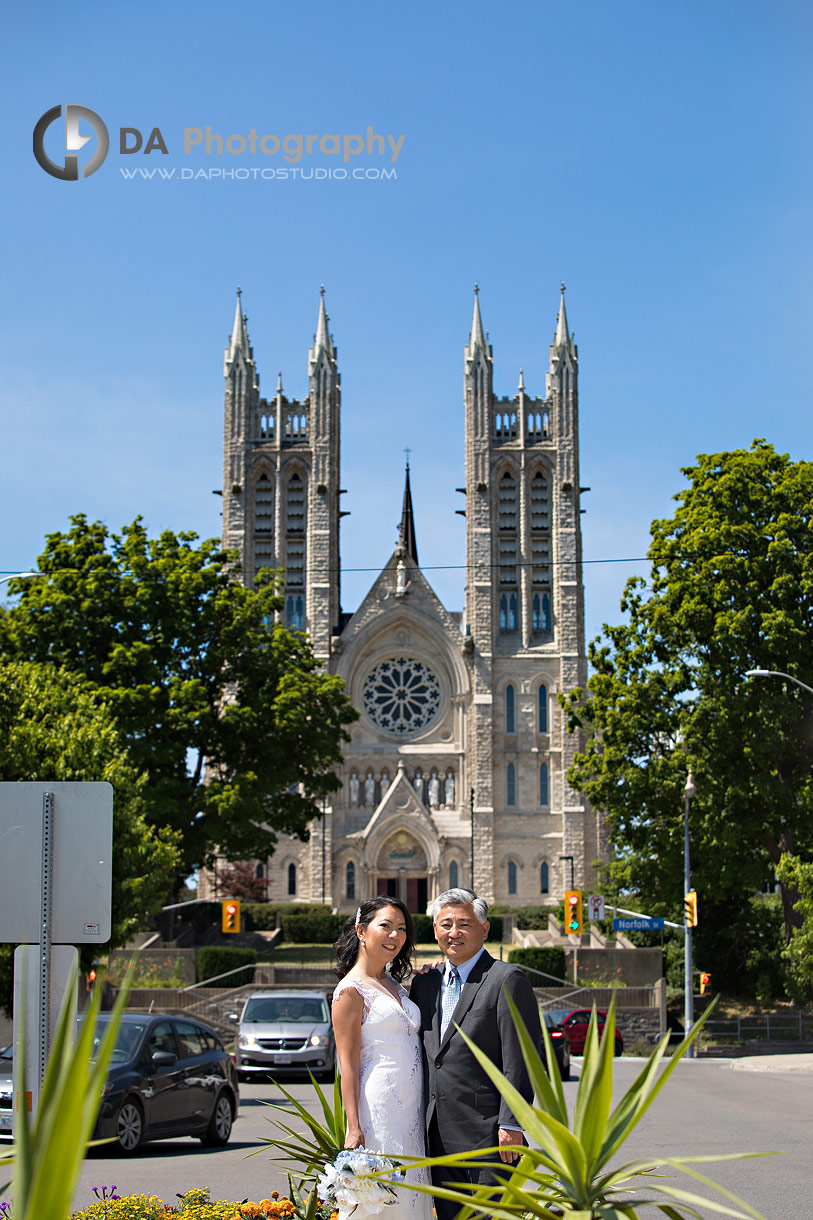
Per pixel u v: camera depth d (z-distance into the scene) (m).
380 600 103.38
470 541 104.38
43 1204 4.72
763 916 59.94
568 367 107.19
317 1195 9.29
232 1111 24.00
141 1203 11.84
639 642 56.81
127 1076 21.14
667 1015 53.47
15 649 61.88
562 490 105.44
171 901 68.00
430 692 102.88
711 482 54.78
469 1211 7.32
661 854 54.97
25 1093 5.46
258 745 67.00
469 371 106.50
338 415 108.62
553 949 58.22
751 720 51.31
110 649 63.09
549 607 104.62
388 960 9.77
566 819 99.44
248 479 106.44
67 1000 5.73
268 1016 38.22
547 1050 7.15
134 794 40.16
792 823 50.72
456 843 99.38
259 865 99.44
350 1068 9.27
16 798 11.46
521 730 101.94
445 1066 9.74
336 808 99.88
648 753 56.31
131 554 64.69
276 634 69.50
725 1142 21.97
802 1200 16.72
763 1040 50.97
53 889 11.35
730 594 52.62
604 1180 6.83
